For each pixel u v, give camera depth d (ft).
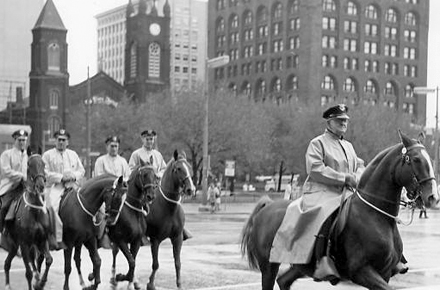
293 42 429.79
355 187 29.43
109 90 441.68
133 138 229.86
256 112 221.46
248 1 465.47
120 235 43.27
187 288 44.70
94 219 41.75
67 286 42.34
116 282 45.42
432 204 26.86
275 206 32.89
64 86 428.97
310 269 30.55
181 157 44.52
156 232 44.14
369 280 28.04
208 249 67.72
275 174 280.10
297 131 236.43
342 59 425.28
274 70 441.27
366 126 227.61
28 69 551.59
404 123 241.55
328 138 30.96
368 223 28.43
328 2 423.64
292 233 30.30
